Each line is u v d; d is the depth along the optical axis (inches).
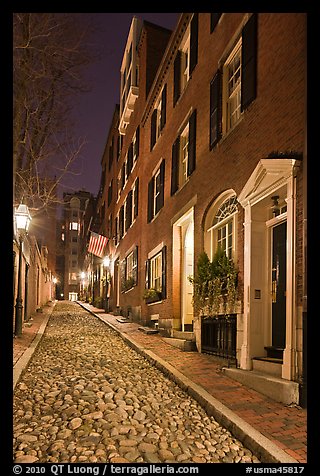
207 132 403.5
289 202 242.8
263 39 293.7
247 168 309.6
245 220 301.0
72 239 2829.7
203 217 399.2
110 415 206.1
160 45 732.7
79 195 2886.3
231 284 318.0
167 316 510.9
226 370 293.9
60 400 229.5
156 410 223.9
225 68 374.6
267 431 185.9
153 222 618.8
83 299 1952.5
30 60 380.5
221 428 203.2
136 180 763.4
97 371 303.1
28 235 624.1
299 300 230.8
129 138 873.5
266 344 286.7
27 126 429.1
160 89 615.2
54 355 364.8
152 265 624.7
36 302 901.2
